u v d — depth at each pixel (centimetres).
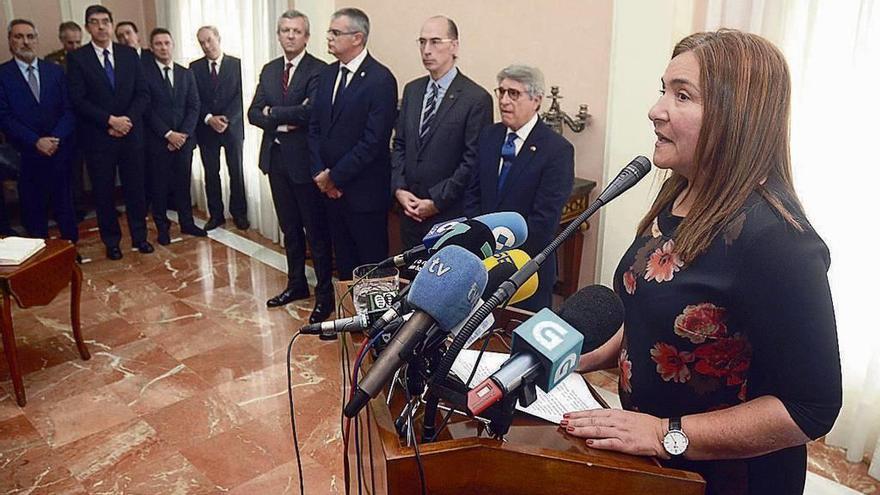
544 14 309
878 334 225
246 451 246
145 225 471
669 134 100
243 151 500
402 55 379
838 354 92
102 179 445
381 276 137
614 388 291
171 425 262
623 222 285
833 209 230
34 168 443
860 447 237
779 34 232
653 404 108
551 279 245
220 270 435
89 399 279
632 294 110
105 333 341
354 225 331
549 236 239
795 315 91
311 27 404
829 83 225
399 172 308
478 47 340
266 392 287
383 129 313
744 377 104
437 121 287
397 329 95
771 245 92
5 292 261
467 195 272
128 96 448
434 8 355
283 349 327
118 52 447
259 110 368
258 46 456
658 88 262
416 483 87
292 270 385
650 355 107
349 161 315
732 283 96
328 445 250
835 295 234
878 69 214
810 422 92
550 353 89
